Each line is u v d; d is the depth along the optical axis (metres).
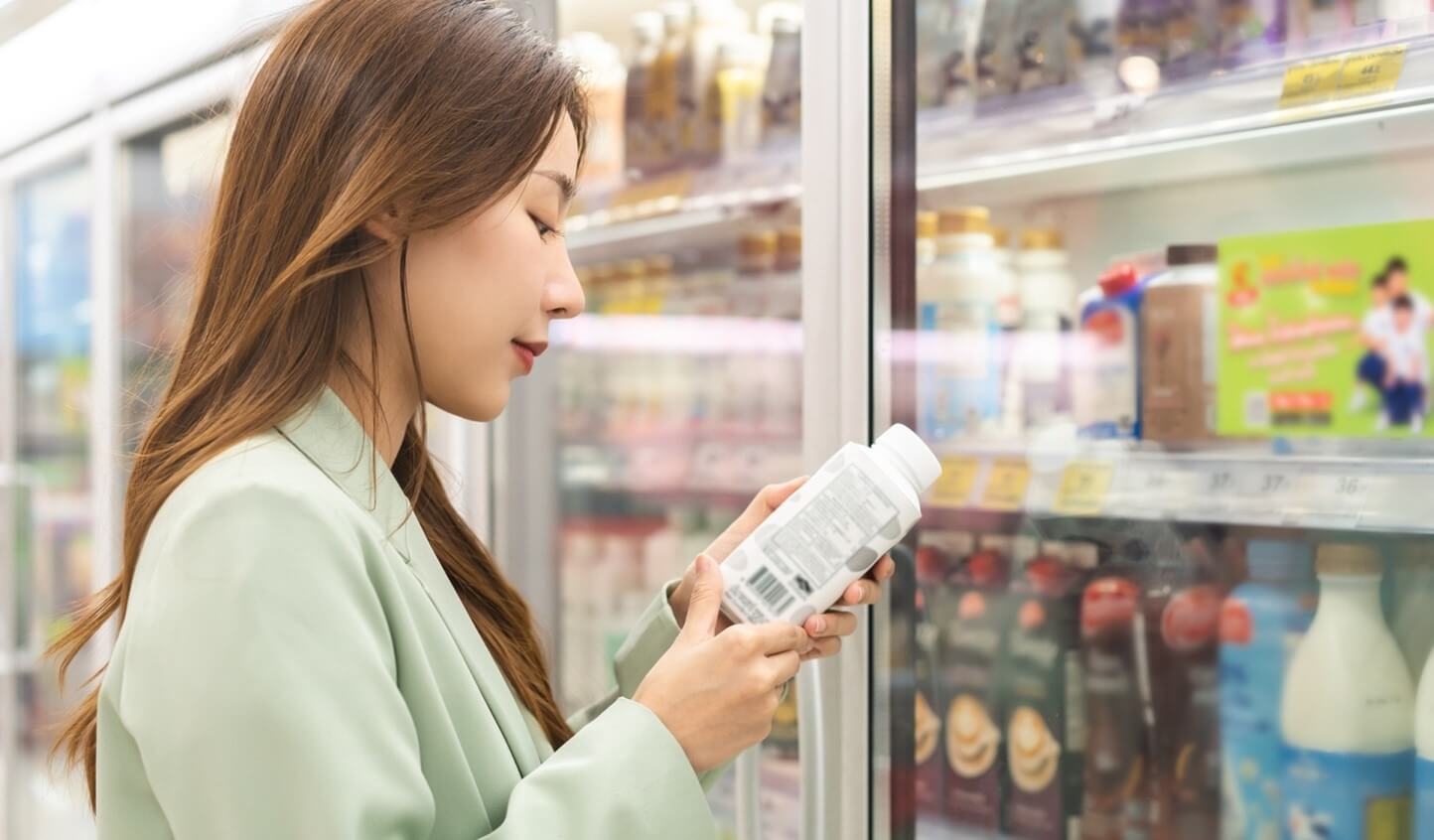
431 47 0.84
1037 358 1.31
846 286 1.21
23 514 3.03
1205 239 1.26
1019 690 1.29
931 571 1.27
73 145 2.46
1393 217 1.14
